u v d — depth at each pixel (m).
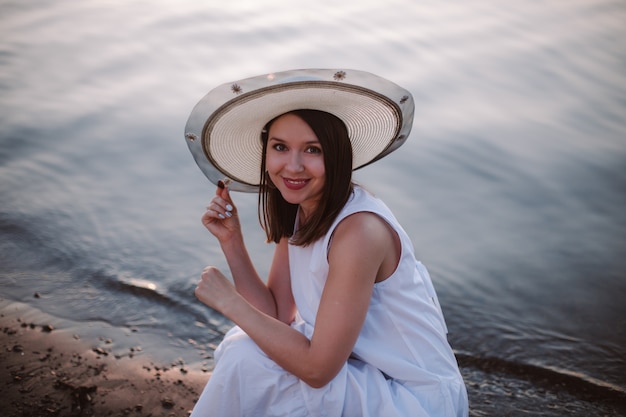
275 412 2.12
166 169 4.78
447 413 2.11
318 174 2.06
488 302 3.66
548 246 4.20
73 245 3.89
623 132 5.56
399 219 4.41
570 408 2.87
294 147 2.06
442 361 2.19
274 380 2.10
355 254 2.00
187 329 3.27
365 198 2.09
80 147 4.95
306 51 6.70
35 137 5.03
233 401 2.14
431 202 4.59
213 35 7.06
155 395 2.74
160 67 6.33
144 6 7.98
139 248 3.92
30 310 3.28
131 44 6.81
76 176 4.60
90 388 2.74
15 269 3.63
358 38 7.08
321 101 2.02
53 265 3.71
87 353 2.99
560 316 3.55
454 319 3.50
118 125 5.30
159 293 3.54
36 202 4.27
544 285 3.81
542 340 3.34
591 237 4.30
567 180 4.89
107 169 4.72
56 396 2.69
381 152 2.36
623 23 7.83
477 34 7.36
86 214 4.20
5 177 4.50
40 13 7.69
